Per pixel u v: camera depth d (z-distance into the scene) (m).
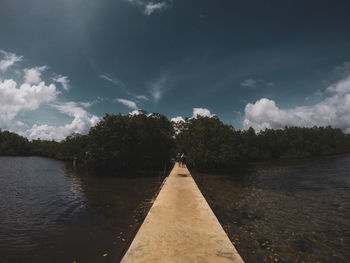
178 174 17.28
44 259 7.05
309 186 20.91
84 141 46.62
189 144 39.25
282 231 8.98
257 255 6.90
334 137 91.94
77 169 42.03
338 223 10.01
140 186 21.64
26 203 14.93
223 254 3.75
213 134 38.06
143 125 36.78
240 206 13.16
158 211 6.45
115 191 18.98
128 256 3.62
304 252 7.14
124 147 32.28
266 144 72.81
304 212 11.86
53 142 94.62
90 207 13.58
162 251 3.83
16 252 7.54
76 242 8.27
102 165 33.62
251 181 25.09
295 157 71.50
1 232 9.41
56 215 11.93
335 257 6.82
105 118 34.53
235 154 38.41
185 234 4.64
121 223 10.39
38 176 30.83
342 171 32.53
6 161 64.25
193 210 6.57
